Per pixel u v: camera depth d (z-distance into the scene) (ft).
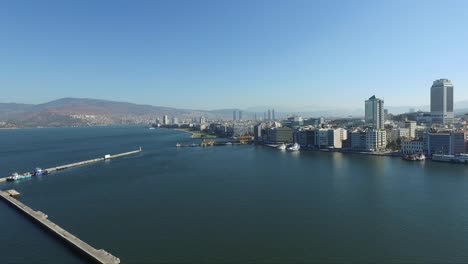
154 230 476.95
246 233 461.37
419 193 645.92
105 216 541.75
